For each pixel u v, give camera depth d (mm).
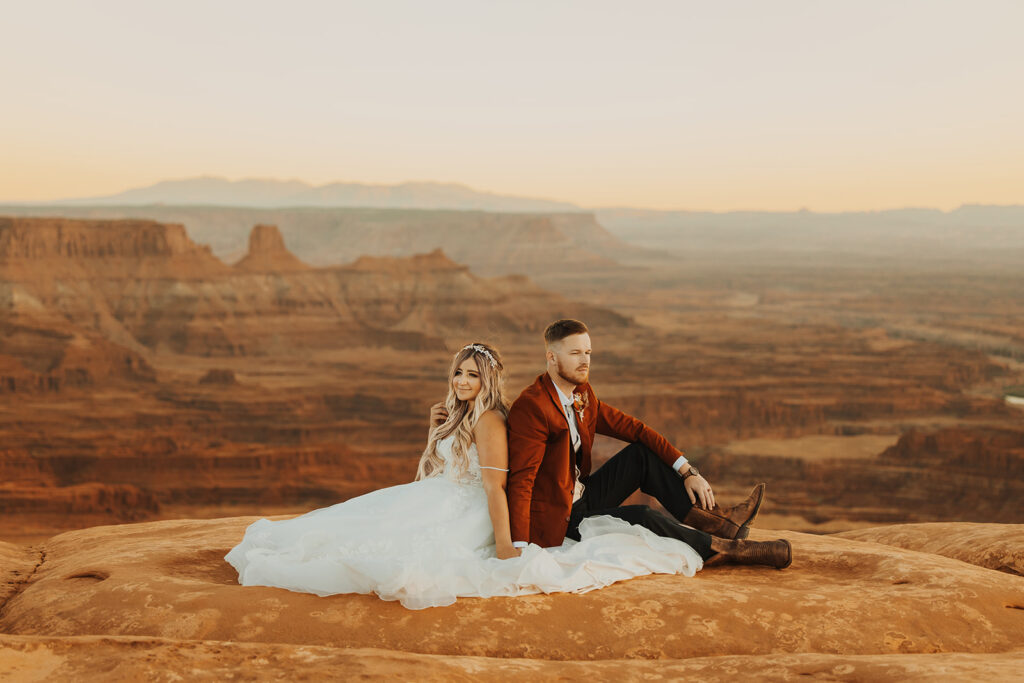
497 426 5402
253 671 3457
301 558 5156
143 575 5297
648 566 5336
